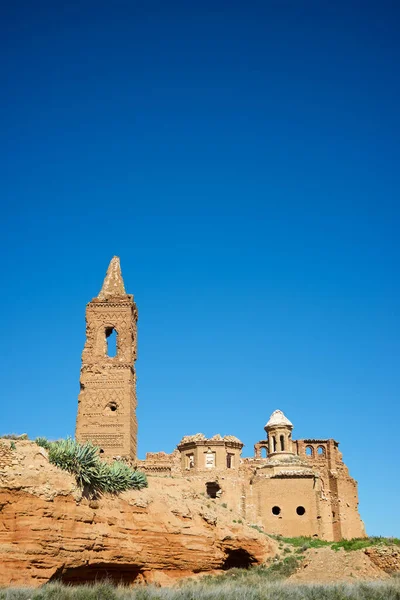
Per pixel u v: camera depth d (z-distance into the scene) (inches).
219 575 2305.6
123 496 2194.9
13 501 1836.9
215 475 3550.7
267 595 1738.4
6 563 1755.7
